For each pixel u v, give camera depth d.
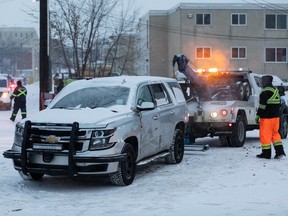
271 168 9.75
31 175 8.65
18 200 7.31
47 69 16.52
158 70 49.69
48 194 7.76
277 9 45.59
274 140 11.17
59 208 6.80
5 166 10.07
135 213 6.45
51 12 25.44
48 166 7.87
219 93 13.67
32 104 33.59
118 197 7.47
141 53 39.28
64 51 26.36
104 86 9.44
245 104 13.73
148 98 9.62
